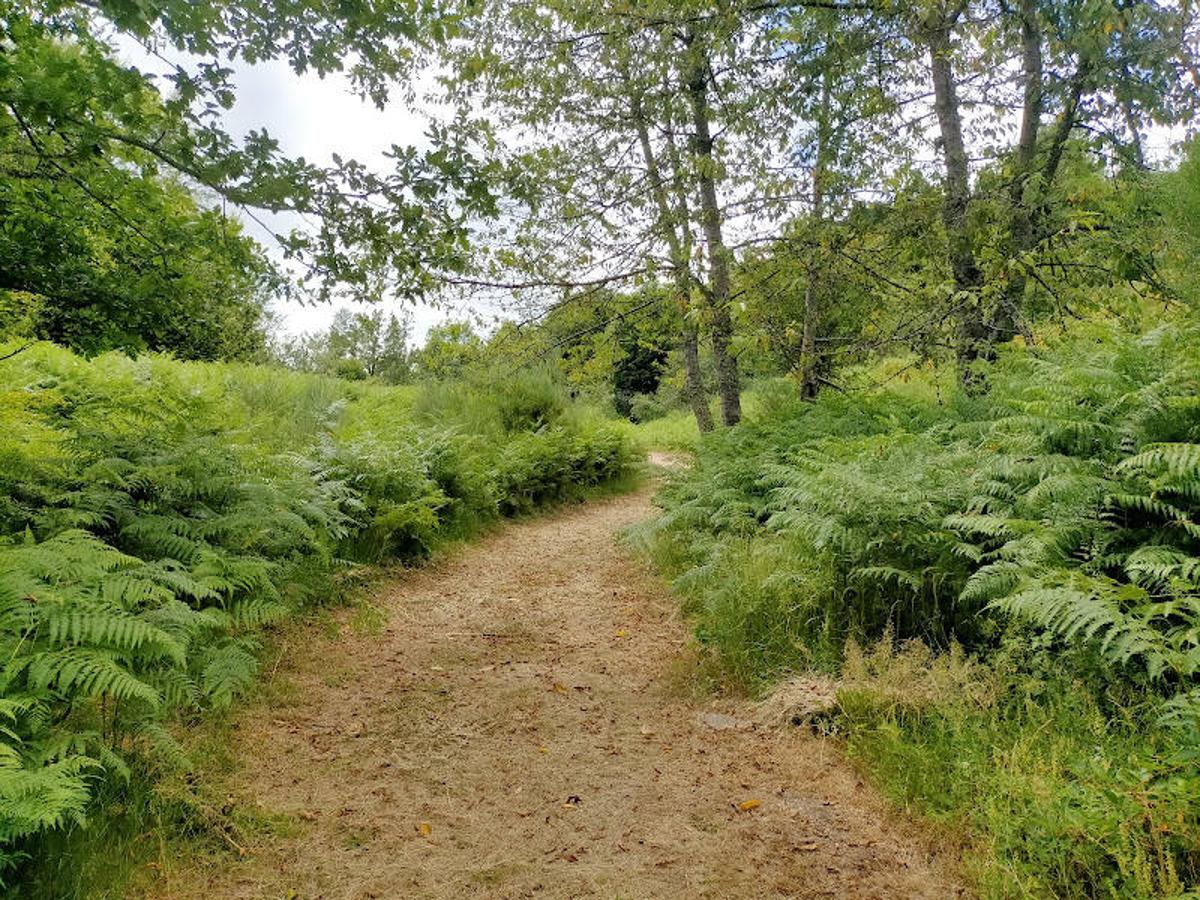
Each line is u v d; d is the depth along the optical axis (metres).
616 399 26.86
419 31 4.58
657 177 9.59
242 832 2.88
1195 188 7.07
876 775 3.28
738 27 8.15
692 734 3.92
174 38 3.59
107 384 6.25
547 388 14.09
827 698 3.86
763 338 8.95
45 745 2.55
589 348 11.02
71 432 4.96
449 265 5.01
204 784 3.09
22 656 2.65
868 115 8.38
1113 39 7.24
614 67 9.41
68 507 4.11
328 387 11.84
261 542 5.10
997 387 6.32
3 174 4.19
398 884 2.68
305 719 3.95
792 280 8.62
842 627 4.57
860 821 3.05
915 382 10.65
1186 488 3.54
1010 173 7.91
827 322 10.43
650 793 3.34
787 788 3.34
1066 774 2.84
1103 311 7.51
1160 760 2.50
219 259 4.69
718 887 2.68
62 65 3.56
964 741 3.21
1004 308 8.04
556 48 9.06
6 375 5.86
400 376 20.97
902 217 8.09
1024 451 4.58
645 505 12.66
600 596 6.80
